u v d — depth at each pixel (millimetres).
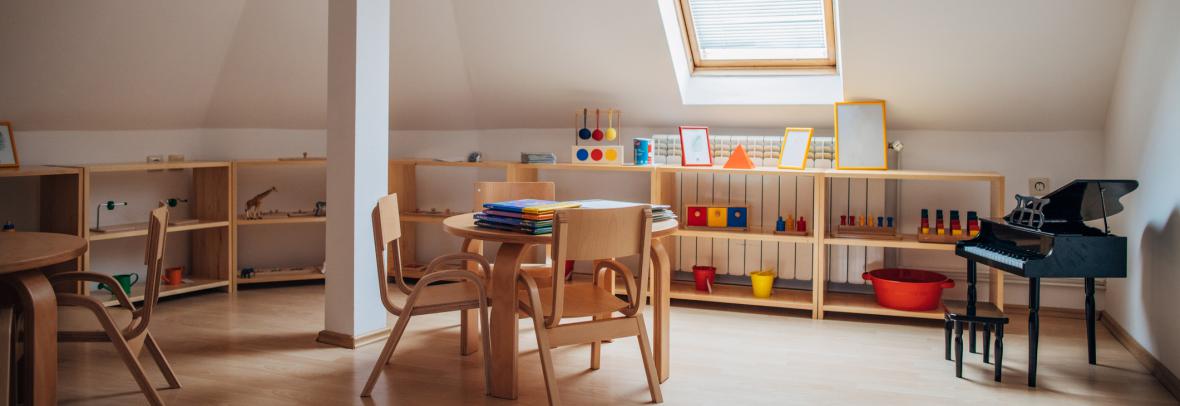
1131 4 3602
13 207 4070
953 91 4191
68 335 2664
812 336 3896
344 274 3594
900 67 4102
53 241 2807
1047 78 4008
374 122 3615
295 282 5031
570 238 2736
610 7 4141
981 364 3443
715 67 4742
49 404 2516
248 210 4812
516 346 2959
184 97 4523
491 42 4562
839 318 4262
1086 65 3906
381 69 3633
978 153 4445
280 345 3629
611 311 2920
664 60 4406
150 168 4293
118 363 3332
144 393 2771
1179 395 2996
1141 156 3529
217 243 4738
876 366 3416
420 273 5055
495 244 5441
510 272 2902
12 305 2477
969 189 4461
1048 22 3717
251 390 3039
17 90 3854
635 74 4547
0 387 2422
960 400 3004
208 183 4734
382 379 3184
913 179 4531
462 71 4832
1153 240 3359
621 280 4867
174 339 3709
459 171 5344
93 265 4465
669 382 3186
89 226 4137
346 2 3500
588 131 4824
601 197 5125
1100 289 4215
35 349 2459
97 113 4277
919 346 3725
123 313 2891
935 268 4562
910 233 4570
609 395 3031
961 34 3848
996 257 3232
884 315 4332
